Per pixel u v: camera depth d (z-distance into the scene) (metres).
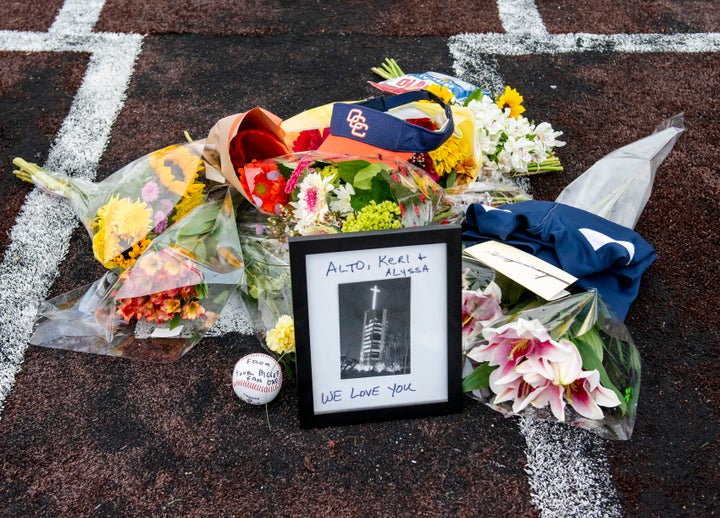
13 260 2.09
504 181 2.26
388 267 1.55
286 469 1.57
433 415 1.65
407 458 1.59
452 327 1.58
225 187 1.99
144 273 1.77
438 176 2.06
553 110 2.67
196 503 1.51
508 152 2.19
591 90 2.77
